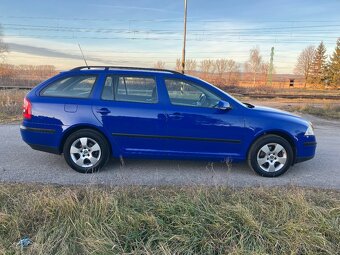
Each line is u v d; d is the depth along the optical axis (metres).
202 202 3.60
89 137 4.87
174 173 5.07
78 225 3.13
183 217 3.25
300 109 18.14
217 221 3.23
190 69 67.69
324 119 15.03
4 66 46.62
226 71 69.12
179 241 2.98
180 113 4.80
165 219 3.30
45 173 4.88
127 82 4.91
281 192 4.09
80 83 4.95
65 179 4.62
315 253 2.91
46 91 4.95
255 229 3.13
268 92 45.81
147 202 3.66
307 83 83.81
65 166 5.26
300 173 5.36
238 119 4.88
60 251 2.82
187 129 4.83
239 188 4.36
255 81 70.38
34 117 4.86
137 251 2.85
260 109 5.14
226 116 4.86
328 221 3.33
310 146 5.13
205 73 69.31
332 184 4.84
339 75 73.94
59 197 3.55
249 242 3.00
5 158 5.62
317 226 3.23
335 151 7.18
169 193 4.05
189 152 4.92
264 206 3.60
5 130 8.20
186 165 5.52
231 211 3.39
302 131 5.04
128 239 2.99
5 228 3.07
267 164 5.05
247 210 3.38
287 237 3.07
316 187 4.64
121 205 3.54
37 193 3.77
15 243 2.89
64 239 2.96
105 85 4.91
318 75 81.94
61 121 4.81
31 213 3.30
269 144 5.00
